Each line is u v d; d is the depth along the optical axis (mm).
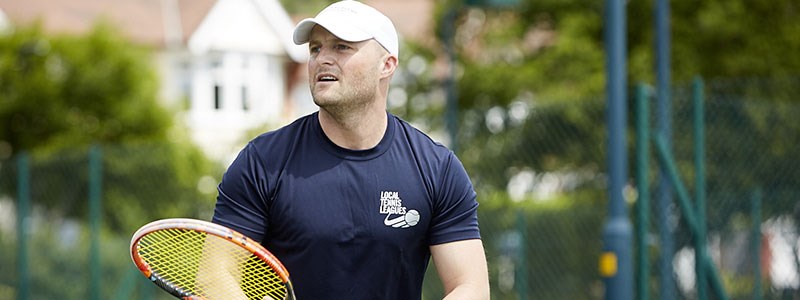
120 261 18188
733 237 13664
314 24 5996
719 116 13688
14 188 19891
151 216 18469
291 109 46906
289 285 5953
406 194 6164
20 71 32750
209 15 44156
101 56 32781
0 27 33594
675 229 13031
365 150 6148
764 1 29812
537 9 32031
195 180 18797
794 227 13727
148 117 32469
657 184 13078
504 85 31000
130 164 18562
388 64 6105
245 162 6125
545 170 15656
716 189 13602
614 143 12391
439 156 6289
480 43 32656
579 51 30375
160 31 44094
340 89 5930
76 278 18359
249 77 45094
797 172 13844
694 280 12977
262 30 45500
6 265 19609
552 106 15336
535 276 15023
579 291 14812
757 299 13641
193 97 44281
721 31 29703
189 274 6391
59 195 18859
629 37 30750
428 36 33844
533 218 15188
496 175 15703
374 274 6238
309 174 6102
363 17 5969
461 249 6309
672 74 29812
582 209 14922
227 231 5863
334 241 6125
